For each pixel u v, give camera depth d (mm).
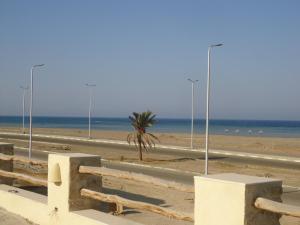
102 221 6922
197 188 5398
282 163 33875
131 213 11164
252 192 4965
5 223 8477
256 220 4988
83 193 7602
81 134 73500
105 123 188750
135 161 32500
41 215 8281
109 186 17250
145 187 17422
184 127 152250
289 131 123562
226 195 5074
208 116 25703
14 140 51688
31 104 30281
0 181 10414
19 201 9031
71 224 7445
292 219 12719
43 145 44844
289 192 20250
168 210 6359
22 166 22250
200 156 37875
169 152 40844
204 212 5301
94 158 7812
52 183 7934
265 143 59719
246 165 31672
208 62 25969
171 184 6250
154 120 34344
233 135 88875
